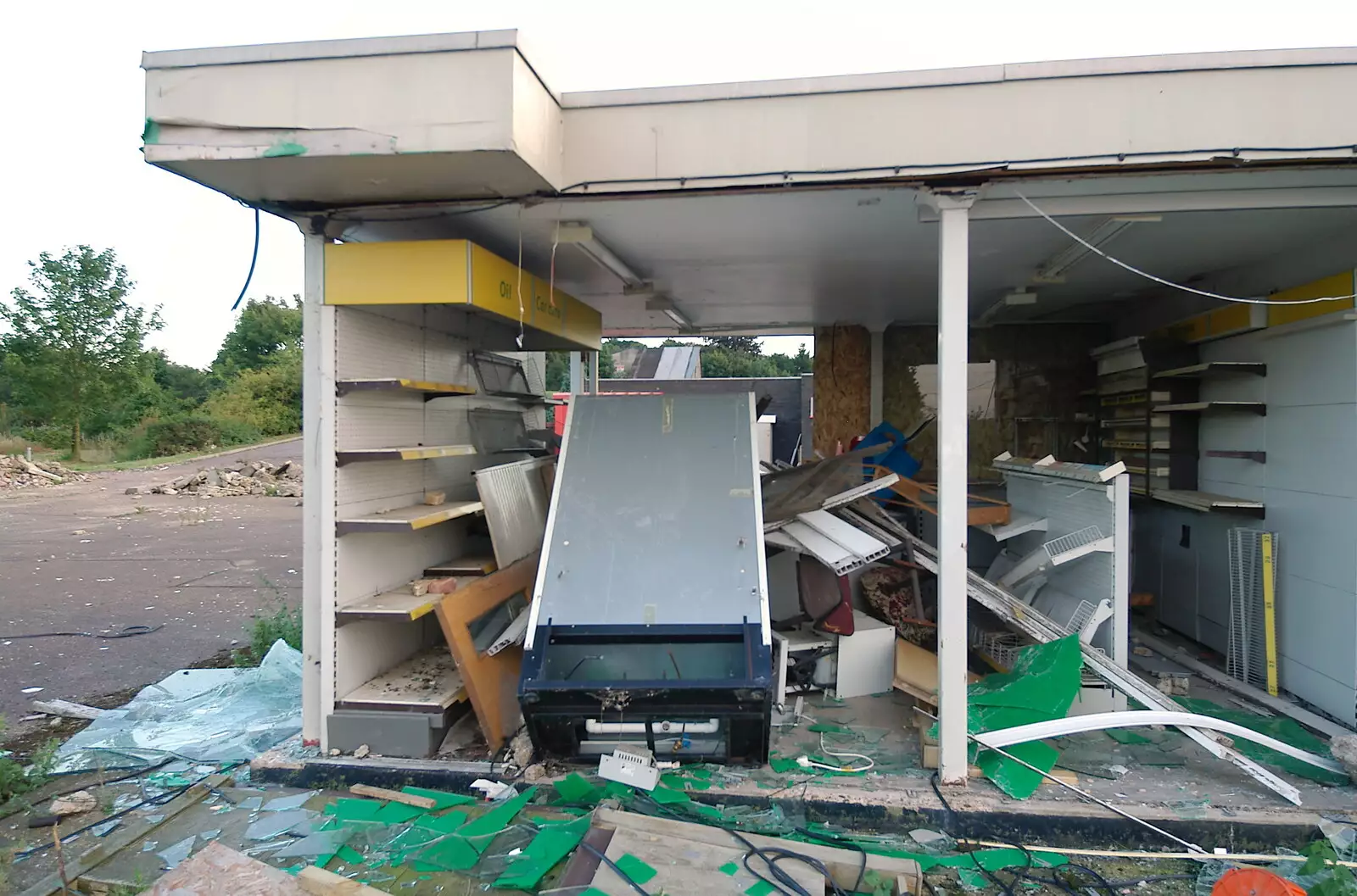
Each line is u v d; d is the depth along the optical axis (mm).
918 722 3742
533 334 5180
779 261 4543
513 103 2754
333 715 3498
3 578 8430
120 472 21516
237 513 14328
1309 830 2834
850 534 4078
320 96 2854
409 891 2613
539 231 3861
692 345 21984
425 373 4301
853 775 3268
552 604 3318
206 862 2531
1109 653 3992
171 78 2922
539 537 4543
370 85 2826
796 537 4172
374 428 3756
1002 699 3482
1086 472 4246
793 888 2436
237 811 3168
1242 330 4520
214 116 2902
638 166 3189
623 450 3992
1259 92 2814
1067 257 4348
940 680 3164
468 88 2771
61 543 10852
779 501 4609
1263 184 3066
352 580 3574
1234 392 4715
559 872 2682
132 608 7020
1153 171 2938
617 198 3297
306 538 3562
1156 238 3949
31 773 3414
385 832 2961
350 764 3383
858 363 7258
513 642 3537
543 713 3039
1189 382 5152
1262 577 4301
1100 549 4027
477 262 3441
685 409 4227
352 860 2803
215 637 6000
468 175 3037
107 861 2807
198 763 3594
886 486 4500
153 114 2930
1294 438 4117
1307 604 4012
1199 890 2607
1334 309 3801
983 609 4977
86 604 7195
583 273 4852
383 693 3625
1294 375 4121
